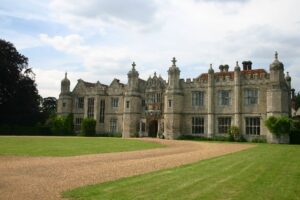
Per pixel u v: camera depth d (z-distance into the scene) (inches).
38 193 407.5
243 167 618.2
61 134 2461.9
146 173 550.9
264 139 1813.5
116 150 1011.3
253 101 1877.5
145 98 2288.4
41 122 2647.6
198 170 579.8
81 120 2559.1
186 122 2082.9
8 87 2277.3
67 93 2586.1
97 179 499.8
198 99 2063.2
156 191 404.8
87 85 2615.7
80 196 385.4
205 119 2025.1
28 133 2335.1
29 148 1023.0
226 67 2251.5
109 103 2472.9
